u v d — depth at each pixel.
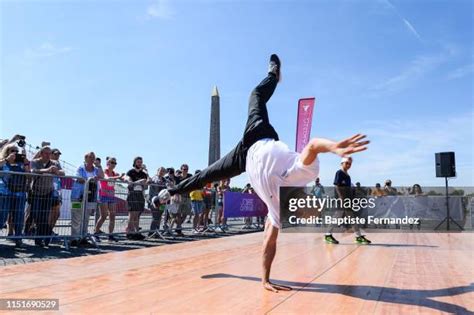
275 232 3.08
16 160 6.52
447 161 12.40
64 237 6.75
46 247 6.82
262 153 3.05
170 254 4.94
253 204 13.04
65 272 3.58
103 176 8.14
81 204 7.18
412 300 2.73
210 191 11.42
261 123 3.43
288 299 2.73
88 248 6.93
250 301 2.65
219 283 3.21
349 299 2.75
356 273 3.80
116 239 8.09
